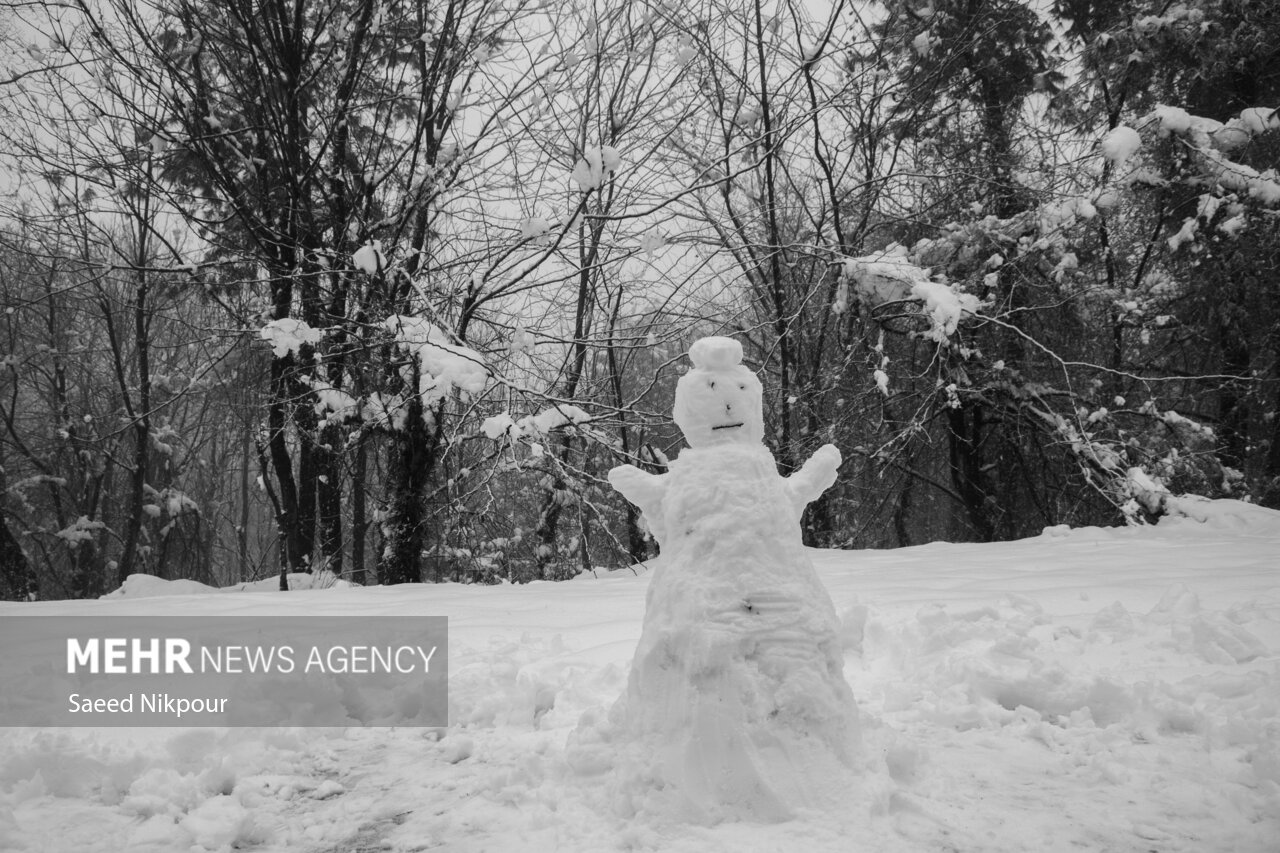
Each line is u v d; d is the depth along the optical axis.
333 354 12.02
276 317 13.37
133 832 3.49
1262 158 15.60
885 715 4.34
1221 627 4.59
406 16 14.02
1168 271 16.33
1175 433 14.91
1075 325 16.67
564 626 6.19
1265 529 10.13
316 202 14.46
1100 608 5.59
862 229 15.75
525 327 13.27
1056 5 18.53
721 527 3.37
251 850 3.32
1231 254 15.08
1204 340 16.59
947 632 5.07
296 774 4.09
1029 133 16.89
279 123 13.20
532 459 11.31
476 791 3.72
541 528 15.77
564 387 13.58
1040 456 18.09
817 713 3.15
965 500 18.25
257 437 14.05
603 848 2.99
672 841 2.94
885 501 19.58
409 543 12.67
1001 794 3.38
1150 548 8.89
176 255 13.52
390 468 13.23
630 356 16.44
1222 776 3.45
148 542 25.83
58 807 3.79
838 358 16.47
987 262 15.16
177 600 8.88
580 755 3.59
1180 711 3.91
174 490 25.92
